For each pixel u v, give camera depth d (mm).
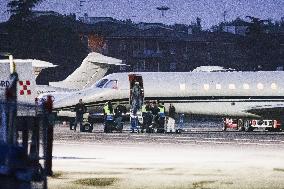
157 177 58156
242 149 96938
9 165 34875
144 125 165375
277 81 181375
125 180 55656
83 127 169875
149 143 111000
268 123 189625
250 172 62938
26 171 35375
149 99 174875
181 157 81062
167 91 175000
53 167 66000
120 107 173875
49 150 43156
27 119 42781
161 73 178125
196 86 177250
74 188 50219
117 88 173375
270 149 97312
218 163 72750
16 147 36125
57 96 177375
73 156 81188
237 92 179125
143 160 76125
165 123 170875
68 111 173375
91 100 172125
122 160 75812
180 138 130125
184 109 177375
